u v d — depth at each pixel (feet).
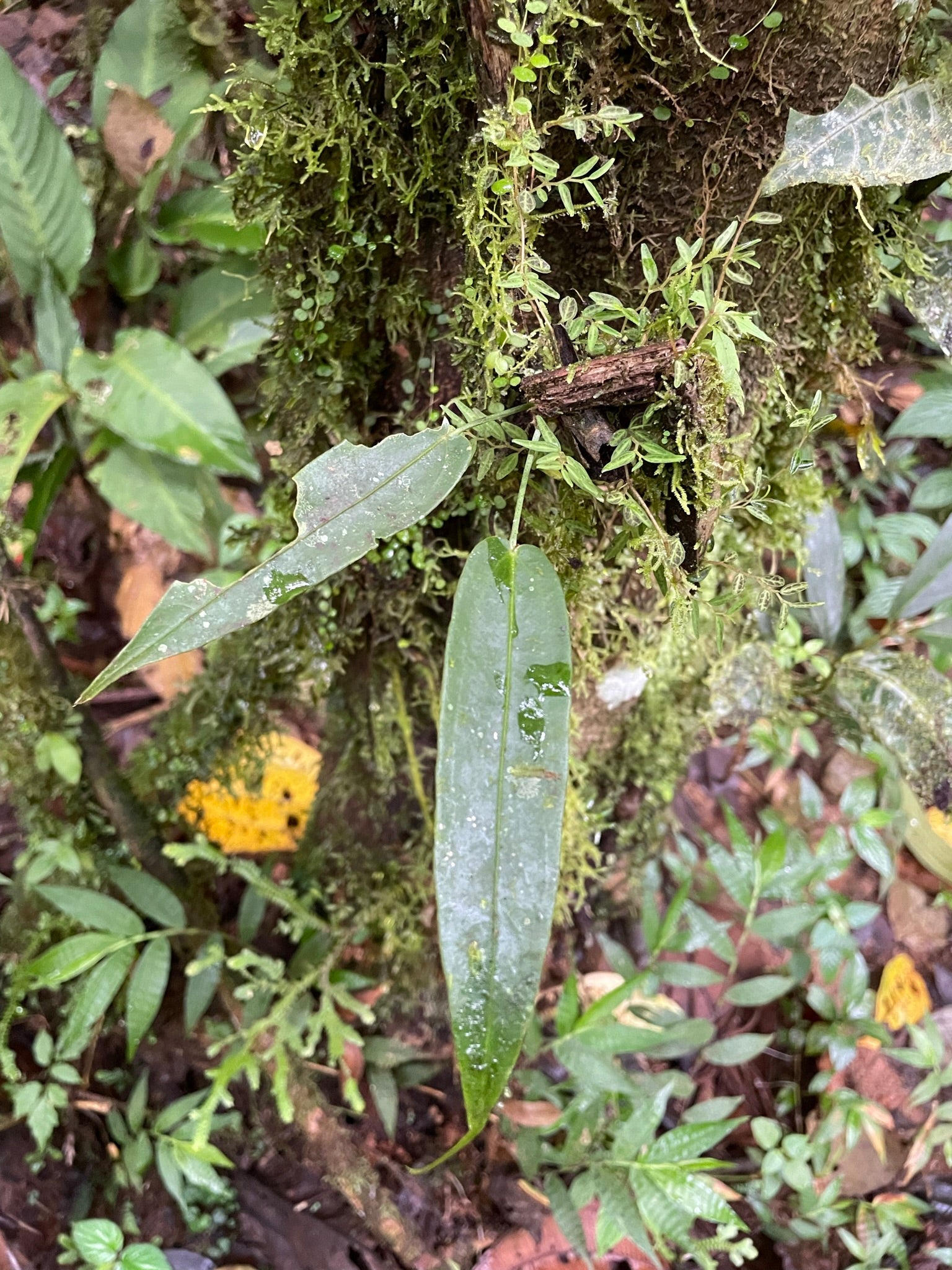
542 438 1.29
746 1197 2.39
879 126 1.23
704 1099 2.55
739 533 1.88
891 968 2.70
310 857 2.51
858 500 2.89
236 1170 2.43
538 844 1.16
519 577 1.22
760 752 2.87
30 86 2.37
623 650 1.88
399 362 1.61
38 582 2.18
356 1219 2.36
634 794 2.42
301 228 1.47
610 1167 2.19
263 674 2.03
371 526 1.24
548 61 1.16
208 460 2.55
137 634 1.17
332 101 1.36
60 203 2.48
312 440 1.68
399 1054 2.42
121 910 2.20
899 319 2.84
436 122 1.38
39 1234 2.34
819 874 2.60
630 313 1.23
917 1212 2.43
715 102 1.26
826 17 1.18
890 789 2.74
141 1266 2.10
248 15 1.91
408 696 2.01
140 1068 2.51
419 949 2.37
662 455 1.24
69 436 2.89
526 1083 2.30
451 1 1.28
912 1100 2.47
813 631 2.69
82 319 3.02
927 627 2.52
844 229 1.50
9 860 2.68
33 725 2.15
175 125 2.40
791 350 1.62
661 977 2.45
